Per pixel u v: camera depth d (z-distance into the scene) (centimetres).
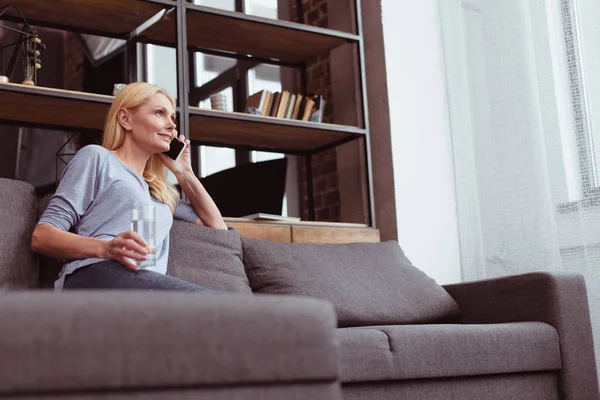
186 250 250
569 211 350
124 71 391
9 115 343
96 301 96
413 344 224
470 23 401
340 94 425
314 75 446
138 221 186
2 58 361
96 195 215
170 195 243
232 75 427
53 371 90
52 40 376
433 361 227
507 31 385
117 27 384
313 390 106
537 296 266
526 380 249
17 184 227
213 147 405
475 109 395
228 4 444
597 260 334
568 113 354
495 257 382
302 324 107
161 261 227
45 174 360
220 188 397
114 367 93
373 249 305
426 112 405
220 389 100
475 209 396
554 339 256
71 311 93
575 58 352
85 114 343
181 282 190
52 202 210
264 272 267
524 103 374
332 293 267
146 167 250
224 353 100
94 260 198
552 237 356
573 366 256
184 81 333
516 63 380
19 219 221
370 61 406
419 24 413
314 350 107
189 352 98
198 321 100
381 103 397
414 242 386
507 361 242
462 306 296
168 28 384
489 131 389
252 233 325
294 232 337
